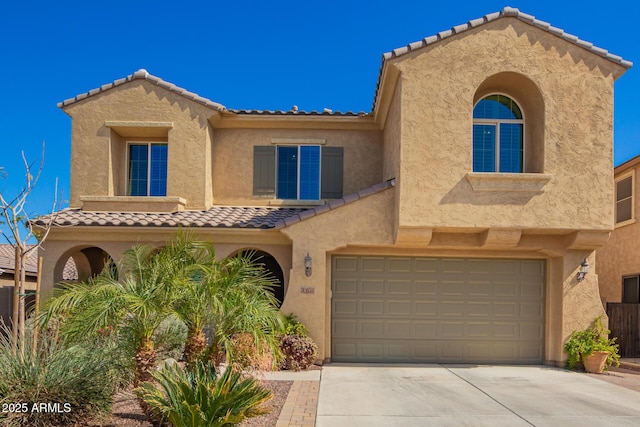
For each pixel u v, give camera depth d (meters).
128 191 18.47
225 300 8.87
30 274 21.73
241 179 18.55
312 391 11.59
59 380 8.13
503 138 15.16
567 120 14.07
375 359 15.45
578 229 13.89
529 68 14.09
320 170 18.64
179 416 7.06
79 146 17.70
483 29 14.16
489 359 15.57
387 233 14.68
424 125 13.93
